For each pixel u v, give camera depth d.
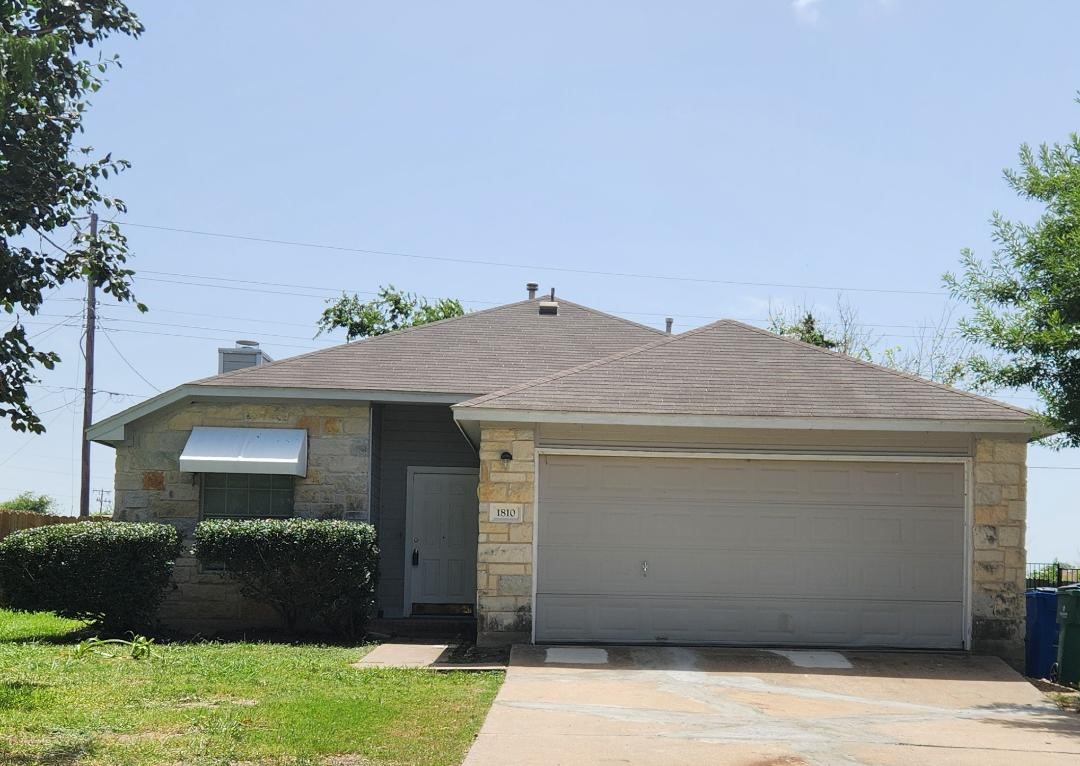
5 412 9.95
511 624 14.34
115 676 11.89
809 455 14.58
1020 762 9.09
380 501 19.47
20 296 10.00
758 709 10.93
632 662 13.25
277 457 17.16
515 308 22.11
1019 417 14.26
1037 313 12.56
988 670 13.32
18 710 9.88
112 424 17.48
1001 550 14.38
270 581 15.77
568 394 14.70
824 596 14.53
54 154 10.02
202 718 9.65
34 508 42.16
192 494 17.56
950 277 13.27
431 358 19.36
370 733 9.32
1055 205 12.82
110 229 10.43
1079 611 13.41
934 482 14.62
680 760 8.79
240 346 20.53
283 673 12.27
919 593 14.50
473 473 19.69
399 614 19.31
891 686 12.30
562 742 9.28
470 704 10.76
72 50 9.85
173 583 16.42
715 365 15.65
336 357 19.05
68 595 15.27
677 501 14.66
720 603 14.52
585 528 14.60
